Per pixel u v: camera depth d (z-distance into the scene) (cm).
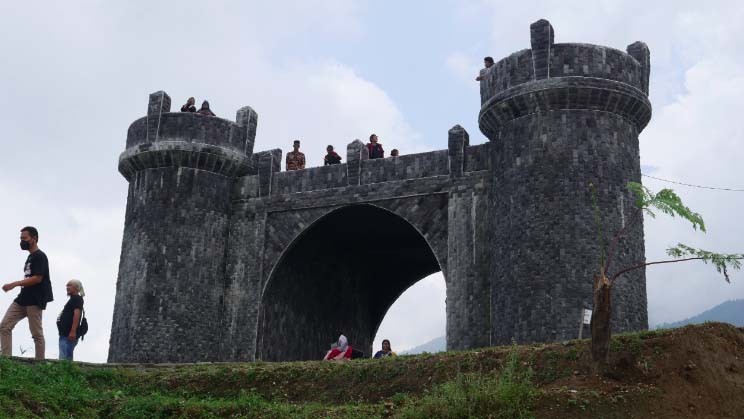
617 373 1683
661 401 1575
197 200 3575
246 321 3516
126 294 3472
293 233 3559
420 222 3306
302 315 3831
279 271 3606
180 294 3453
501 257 2978
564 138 2942
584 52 2984
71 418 1703
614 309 2786
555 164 2922
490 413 1582
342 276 4216
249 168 3719
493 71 3158
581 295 2777
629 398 1580
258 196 3653
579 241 2833
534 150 2966
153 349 3362
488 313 3047
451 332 3094
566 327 2750
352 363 2116
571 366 1753
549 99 2967
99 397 1891
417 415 1630
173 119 3612
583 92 2947
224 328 3531
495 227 3058
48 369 1991
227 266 3612
